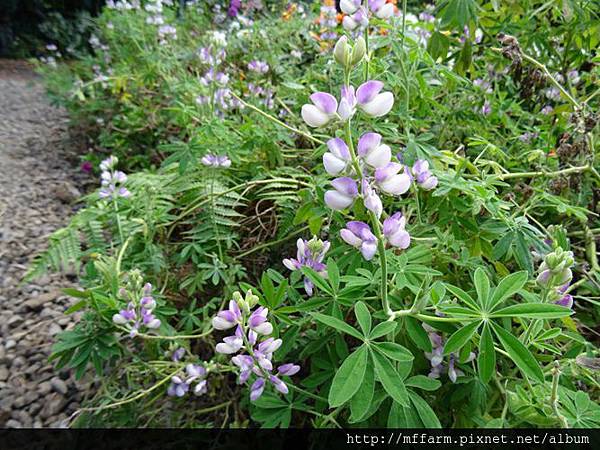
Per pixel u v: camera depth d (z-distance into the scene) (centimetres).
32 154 123
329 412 38
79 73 147
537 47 61
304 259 34
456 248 38
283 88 75
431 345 29
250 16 115
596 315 43
